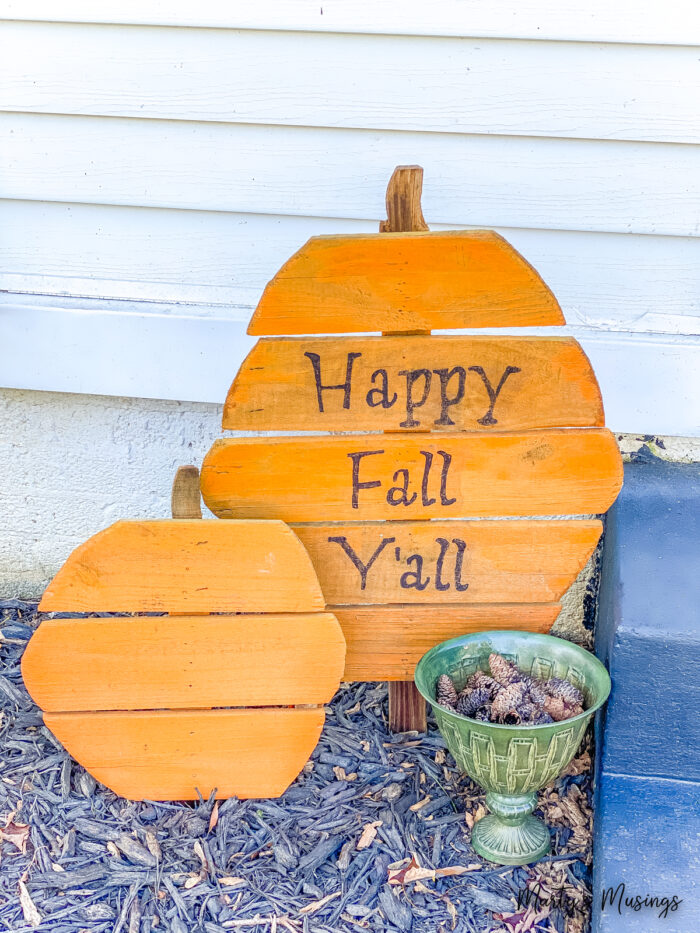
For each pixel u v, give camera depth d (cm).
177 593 191
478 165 225
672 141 216
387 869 192
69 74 224
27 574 275
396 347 190
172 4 215
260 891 186
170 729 200
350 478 199
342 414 195
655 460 238
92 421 255
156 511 264
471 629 211
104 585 190
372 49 216
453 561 205
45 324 240
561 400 193
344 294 187
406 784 213
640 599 194
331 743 225
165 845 197
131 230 239
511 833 195
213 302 241
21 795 207
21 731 225
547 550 204
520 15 208
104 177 234
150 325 237
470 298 187
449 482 199
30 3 217
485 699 191
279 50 218
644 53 210
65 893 185
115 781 205
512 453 197
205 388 241
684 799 188
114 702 198
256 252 239
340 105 221
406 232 183
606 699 189
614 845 180
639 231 226
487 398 194
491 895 187
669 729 191
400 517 202
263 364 190
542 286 185
